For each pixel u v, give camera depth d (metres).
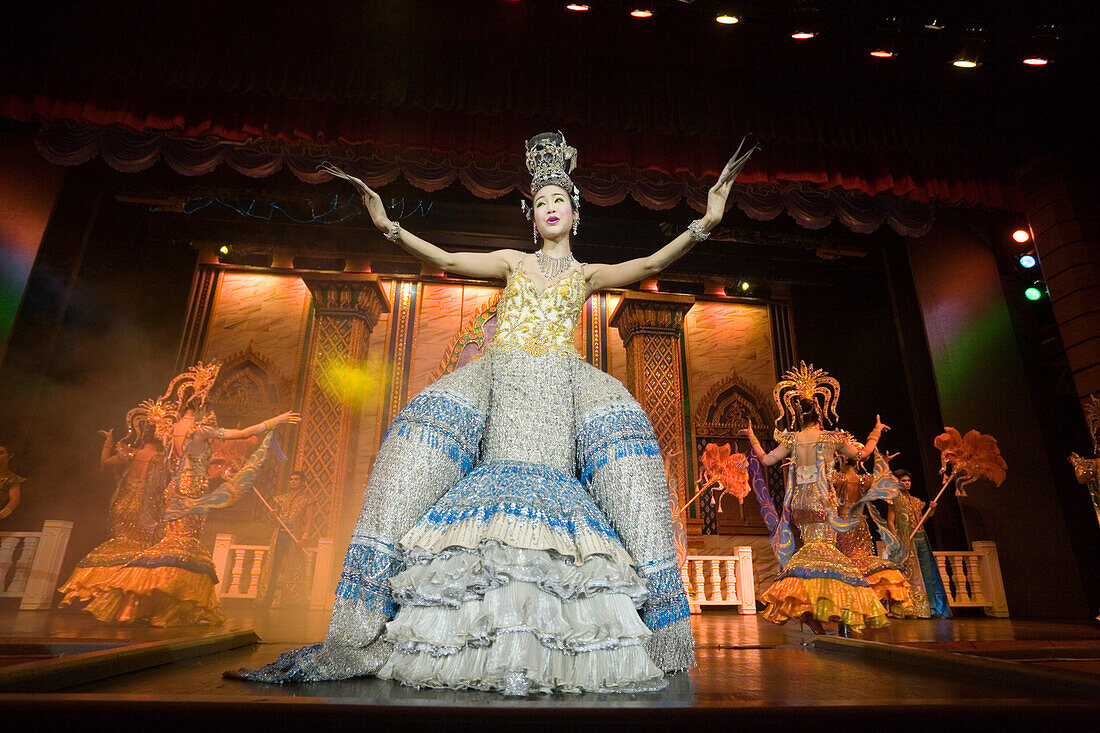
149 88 8.33
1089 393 8.27
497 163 8.82
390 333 12.64
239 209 12.27
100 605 4.91
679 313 12.73
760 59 8.55
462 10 8.09
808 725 1.24
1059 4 7.38
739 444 13.04
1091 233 8.64
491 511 1.85
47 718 1.13
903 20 7.64
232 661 2.22
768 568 12.19
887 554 6.18
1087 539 10.30
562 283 2.34
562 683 1.62
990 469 7.81
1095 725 1.27
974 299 11.20
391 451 2.01
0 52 7.80
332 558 9.68
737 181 8.98
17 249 8.98
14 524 9.48
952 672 1.99
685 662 1.95
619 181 9.24
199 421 5.66
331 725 1.17
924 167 9.21
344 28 8.38
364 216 12.41
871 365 12.77
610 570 1.82
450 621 1.75
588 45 8.49
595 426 2.12
